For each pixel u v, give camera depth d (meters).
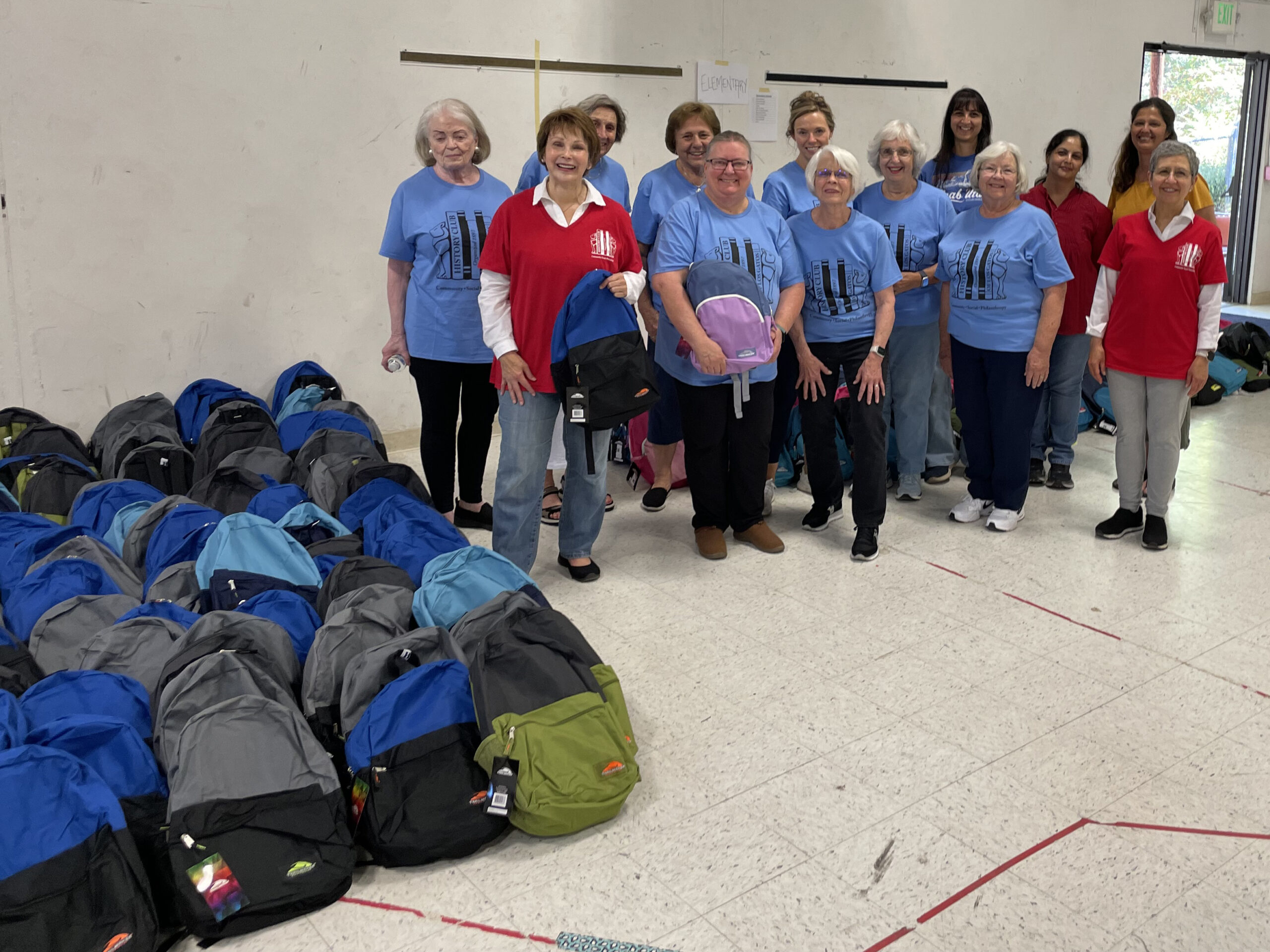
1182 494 4.29
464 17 4.75
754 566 3.58
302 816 1.94
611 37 5.16
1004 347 3.62
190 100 4.20
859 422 3.53
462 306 3.55
